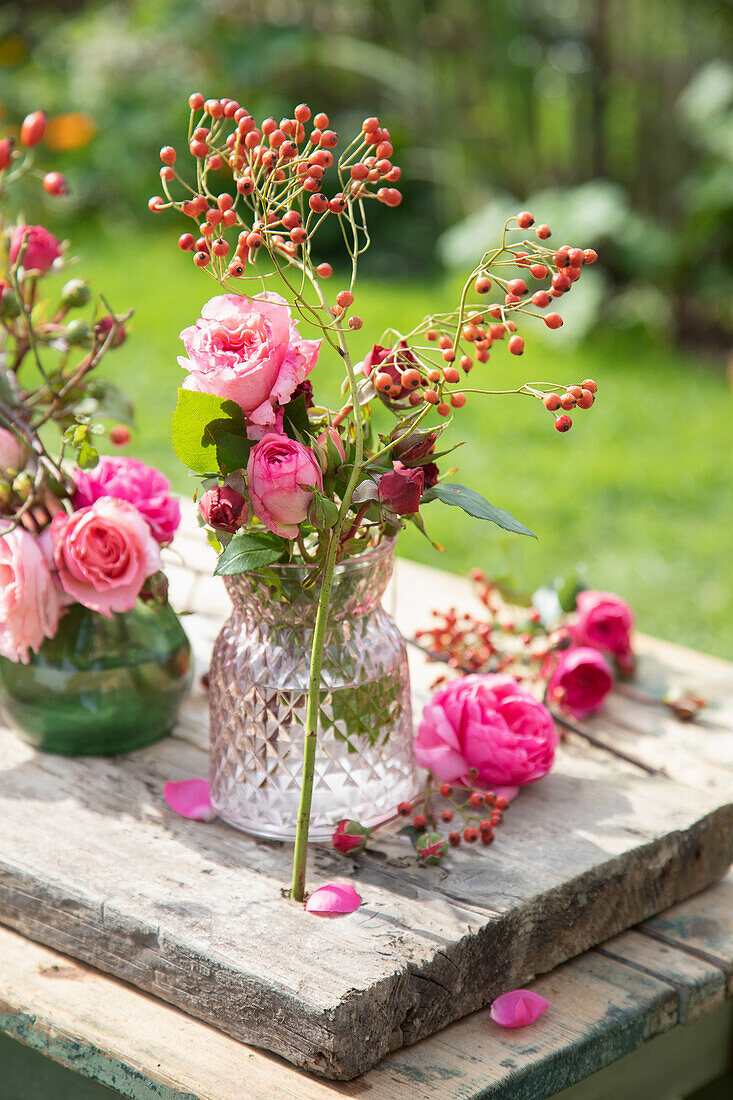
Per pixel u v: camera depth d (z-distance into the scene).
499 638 1.70
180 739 1.58
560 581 1.67
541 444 3.91
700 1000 1.42
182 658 1.56
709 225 4.82
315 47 5.81
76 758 1.55
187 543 1.87
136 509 1.50
